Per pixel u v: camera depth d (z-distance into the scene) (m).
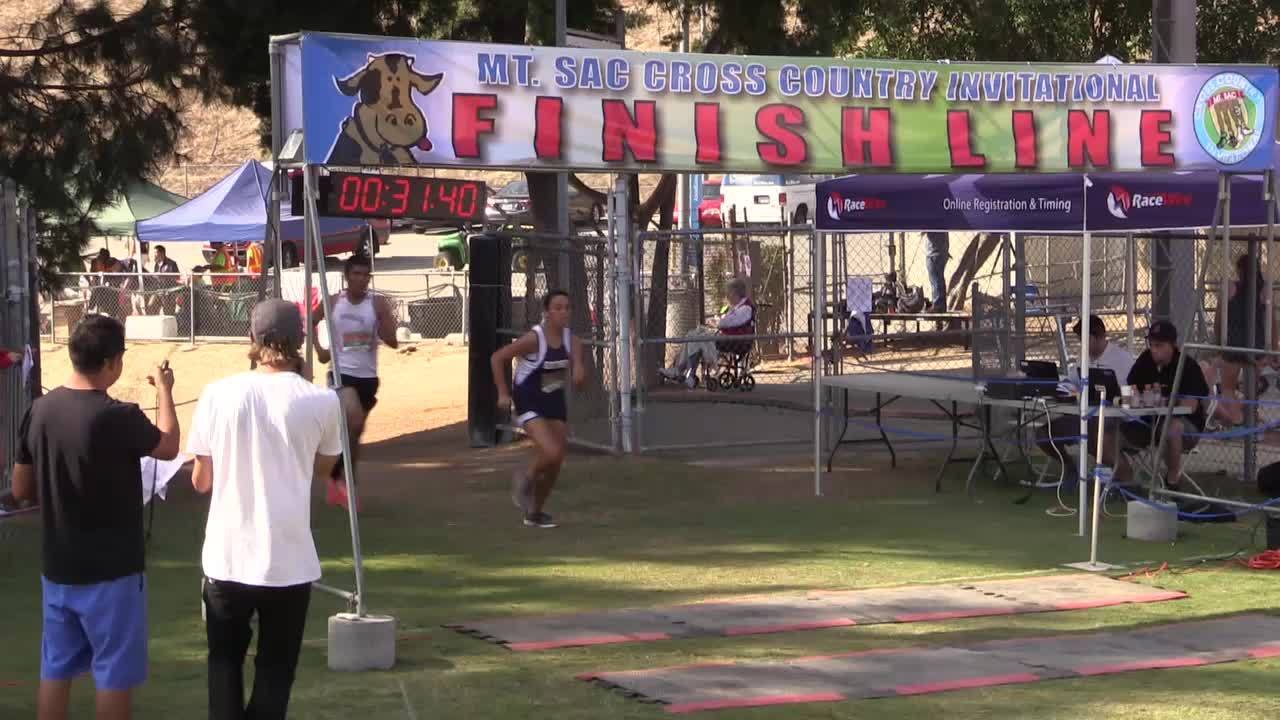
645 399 18.53
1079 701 7.07
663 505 13.20
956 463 15.38
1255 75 12.77
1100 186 11.55
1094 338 13.79
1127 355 14.26
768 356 26.44
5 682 7.38
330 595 9.54
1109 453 13.03
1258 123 12.77
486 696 7.10
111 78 18.25
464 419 21.41
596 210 32.09
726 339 15.94
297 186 10.44
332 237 41.12
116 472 5.73
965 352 25.48
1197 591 9.81
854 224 12.77
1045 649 8.15
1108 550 11.23
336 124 10.23
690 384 22.27
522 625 8.68
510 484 14.34
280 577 5.80
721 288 25.94
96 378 5.82
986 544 11.45
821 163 12.32
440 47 10.77
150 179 19.33
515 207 43.38
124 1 19.33
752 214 38.94
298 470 5.89
